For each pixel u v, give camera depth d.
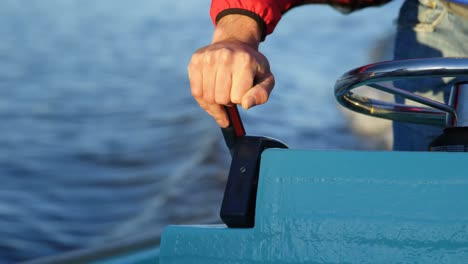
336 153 1.08
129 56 17.70
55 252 5.43
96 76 14.66
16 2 29.17
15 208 6.20
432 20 1.93
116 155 8.03
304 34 17.48
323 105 9.94
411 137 1.99
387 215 1.04
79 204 6.34
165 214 5.97
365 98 1.54
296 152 1.10
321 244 1.07
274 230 1.10
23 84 13.64
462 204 1.01
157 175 7.07
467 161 1.02
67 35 21.80
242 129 1.26
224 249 1.13
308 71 13.61
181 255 1.17
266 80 1.24
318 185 1.08
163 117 9.99
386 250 1.04
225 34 1.40
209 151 7.64
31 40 20.44
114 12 26.77
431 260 1.02
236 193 1.17
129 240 1.95
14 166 7.62
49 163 7.75
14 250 5.40
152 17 25.19
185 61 16.81
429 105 1.38
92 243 5.57
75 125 9.96
